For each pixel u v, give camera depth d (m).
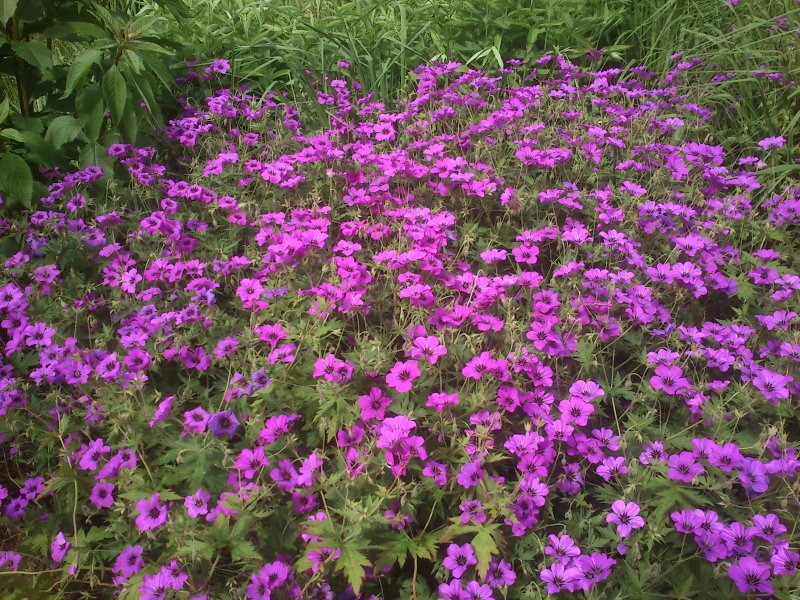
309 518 0.57
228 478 0.59
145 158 1.08
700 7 1.43
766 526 0.54
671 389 0.66
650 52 1.43
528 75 1.46
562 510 0.64
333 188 1.04
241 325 0.80
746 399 0.67
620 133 1.14
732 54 1.27
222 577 0.56
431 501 0.61
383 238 0.93
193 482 0.58
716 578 0.54
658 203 0.98
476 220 0.98
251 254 0.91
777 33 1.26
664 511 0.56
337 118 1.17
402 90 1.38
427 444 0.64
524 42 1.52
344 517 0.56
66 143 1.07
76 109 1.04
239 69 1.46
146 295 0.80
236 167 1.10
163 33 1.46
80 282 0.86
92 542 0.61
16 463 0.71
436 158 1.02
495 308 0.77
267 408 0.69
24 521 0.66
